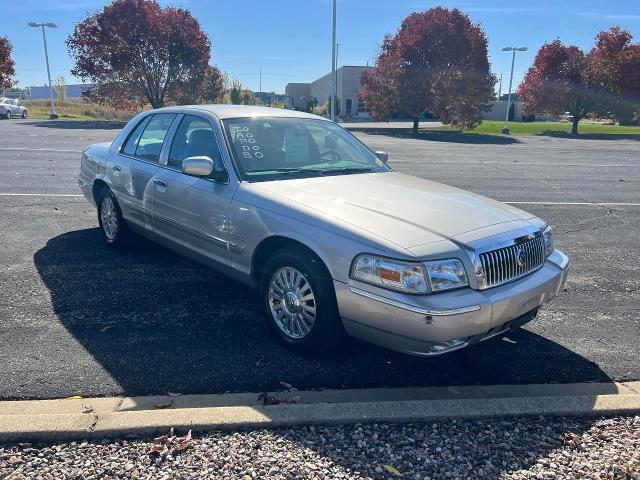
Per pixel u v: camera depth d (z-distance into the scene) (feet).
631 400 11.84
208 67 139.95
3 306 16.22
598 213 32.81
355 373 13.17
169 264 20.51
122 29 127.13
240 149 15.88
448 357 14.16
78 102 196.95
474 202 14.60
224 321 15.74
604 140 108.58
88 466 9.45
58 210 29.14
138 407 11.36
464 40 126.11
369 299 11.78
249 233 14.34
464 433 10.72
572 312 17.40
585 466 9.85
